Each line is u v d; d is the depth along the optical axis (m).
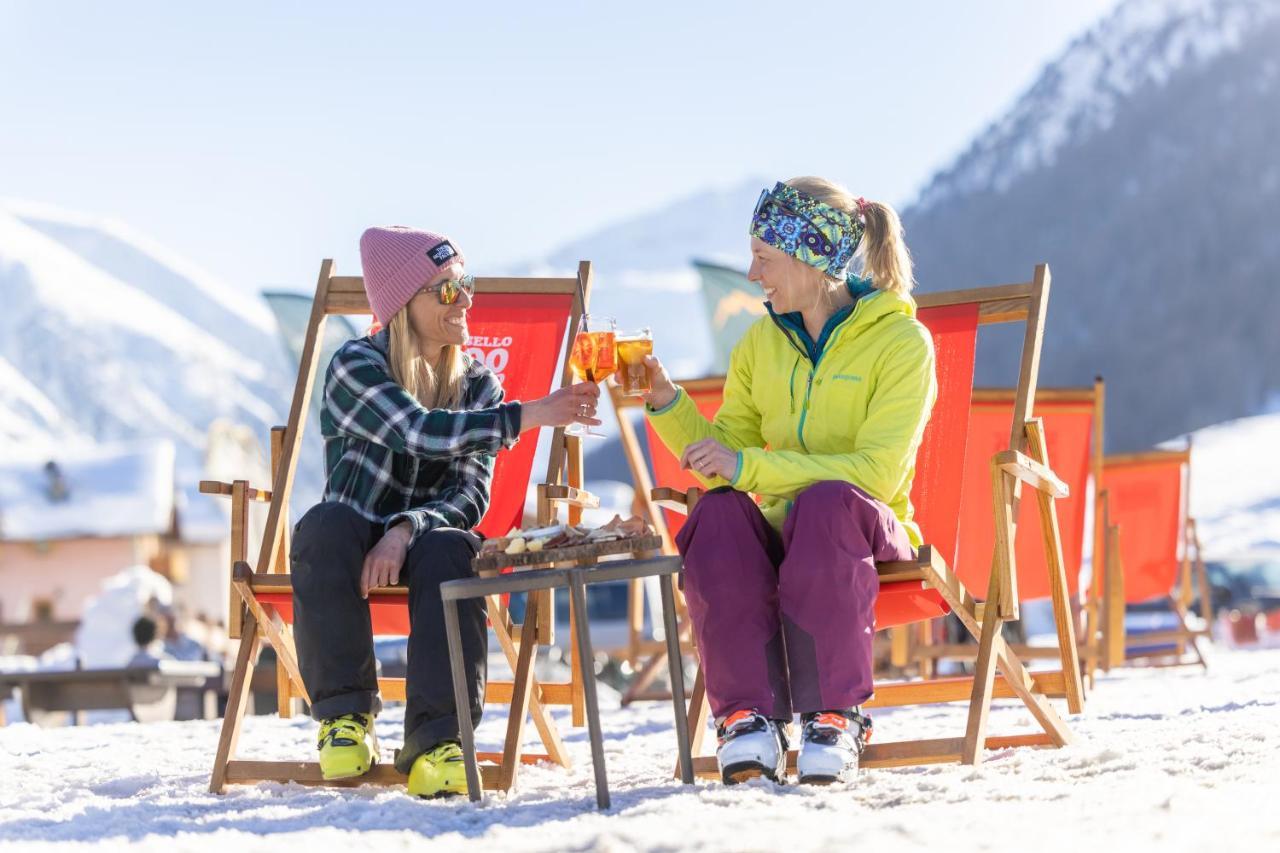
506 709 9.02
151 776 4.47
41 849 3.05
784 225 4.29
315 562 3.97
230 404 125.25
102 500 30.50
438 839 3.04
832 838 2.72
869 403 4.24
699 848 2.69
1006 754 4.12
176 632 14.40
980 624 4.04
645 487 8.77
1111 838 2.63
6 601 30.23
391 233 4.32
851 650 3.77
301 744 5.59
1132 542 11.10
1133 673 10.67
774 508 4.22
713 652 3.83
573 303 5.10
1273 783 3.13
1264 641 18.09
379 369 4.23
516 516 4.80
